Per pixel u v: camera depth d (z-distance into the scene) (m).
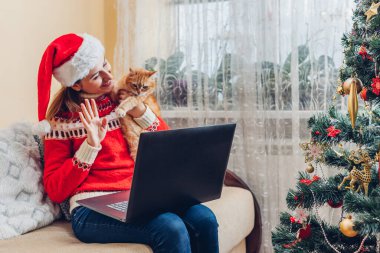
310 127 1.54
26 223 1.54
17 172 1.61
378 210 1.27
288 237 1.53
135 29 2.39
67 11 2.30
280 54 2.16
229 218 1.77
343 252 1.48
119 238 1.41
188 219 1.50
